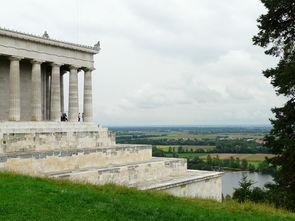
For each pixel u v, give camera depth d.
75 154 49.31
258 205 32.59
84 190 29.67
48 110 66.00
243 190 38.75
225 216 26.16
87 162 51.03
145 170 56.19
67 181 34.91
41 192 26.78
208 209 28.56
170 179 58.34
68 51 62.88
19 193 25.84
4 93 57.50
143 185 51.53
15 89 54.62
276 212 29.97
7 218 20.48
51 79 61.50
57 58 60.84
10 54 54.00
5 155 41.53
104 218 22.14
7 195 25.00
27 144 47.84
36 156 44.34
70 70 63.84
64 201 24.95
